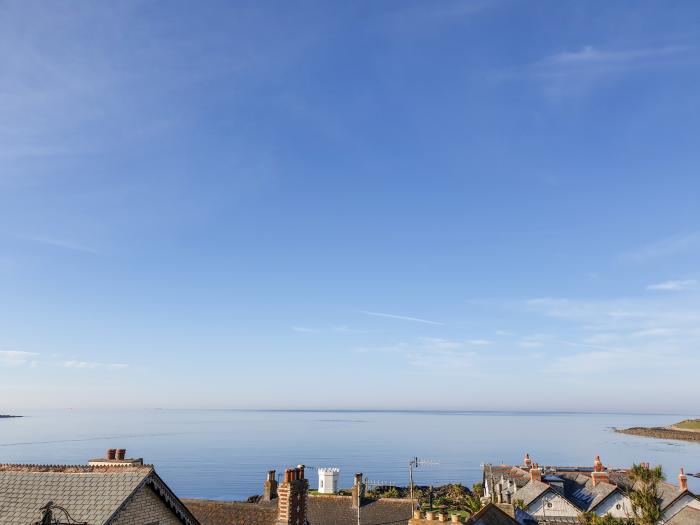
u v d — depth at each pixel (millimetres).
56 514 21359
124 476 23500
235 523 47156
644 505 46625
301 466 39406
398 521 60938
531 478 81750
